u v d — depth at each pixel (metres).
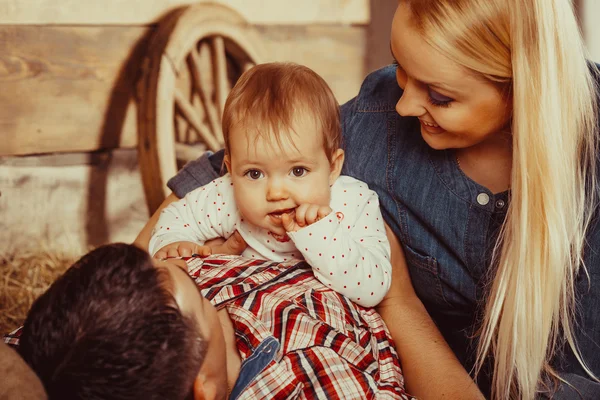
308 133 1.20
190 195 1.40
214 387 0.95
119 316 0.82
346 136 1.40
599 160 1.19
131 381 0.80
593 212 1.21
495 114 1.11
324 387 1.07
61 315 0.82
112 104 2.61
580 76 1.14
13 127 2.44
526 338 1.18
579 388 1.20
